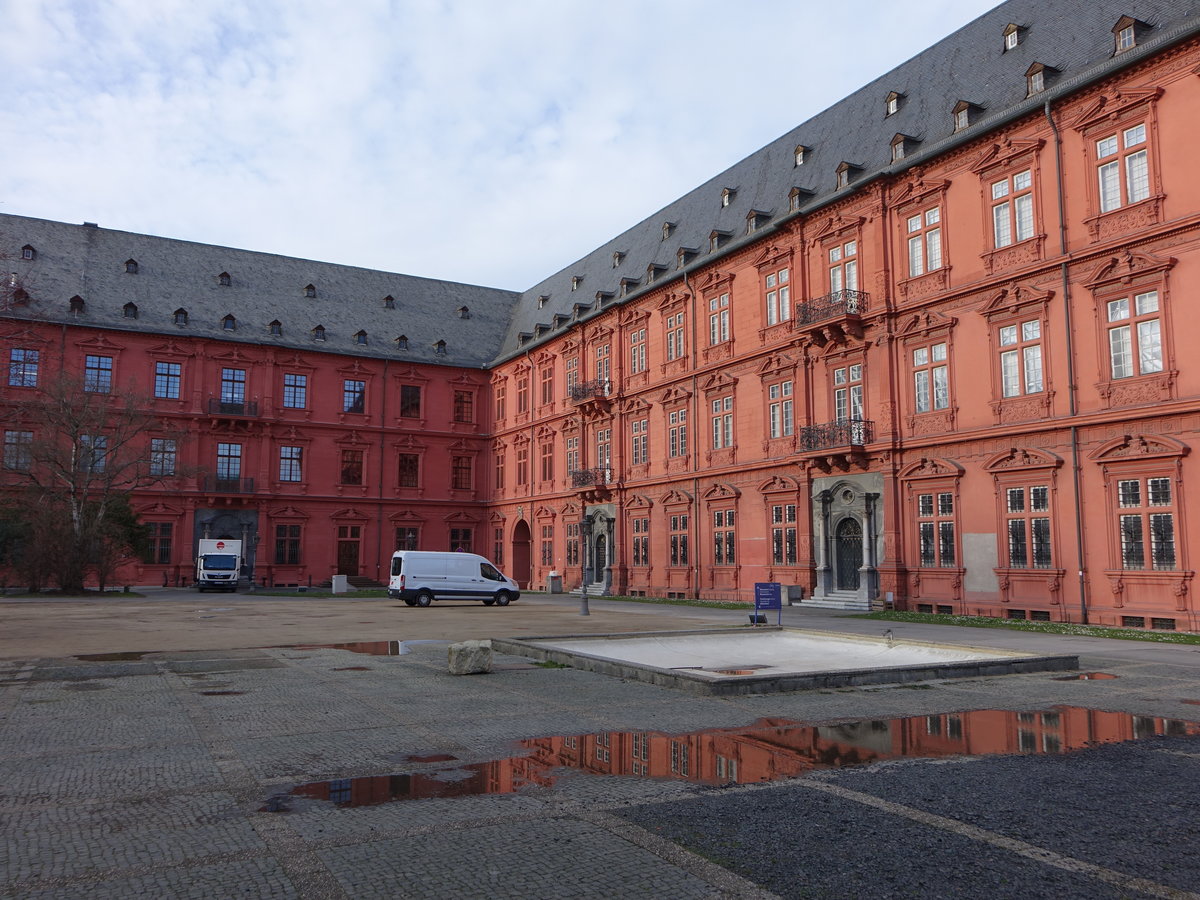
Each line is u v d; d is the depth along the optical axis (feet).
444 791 22.53
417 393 199.11
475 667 43.98
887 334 98.48
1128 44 77.41
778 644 57.88
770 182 127.65
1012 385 85.51
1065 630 70.95
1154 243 73.87
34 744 27.96
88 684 41.01
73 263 175.01
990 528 86.33
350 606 113.19
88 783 23.25
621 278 158.40
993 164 88.12
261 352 182.09
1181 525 70.85
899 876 16.51
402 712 33.47
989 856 17.60
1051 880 16.30
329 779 23.71
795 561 111.34
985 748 27.40
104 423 149.89
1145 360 74.49
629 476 148.77
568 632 71.51
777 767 24.97
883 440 97.60
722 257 126.21
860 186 101.30
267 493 178.91
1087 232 79.30
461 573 118.32
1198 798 21.83
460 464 202.39
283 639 64.44
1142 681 42.04
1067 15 89.61
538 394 182.09
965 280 90.43
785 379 114.62
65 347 164.86
